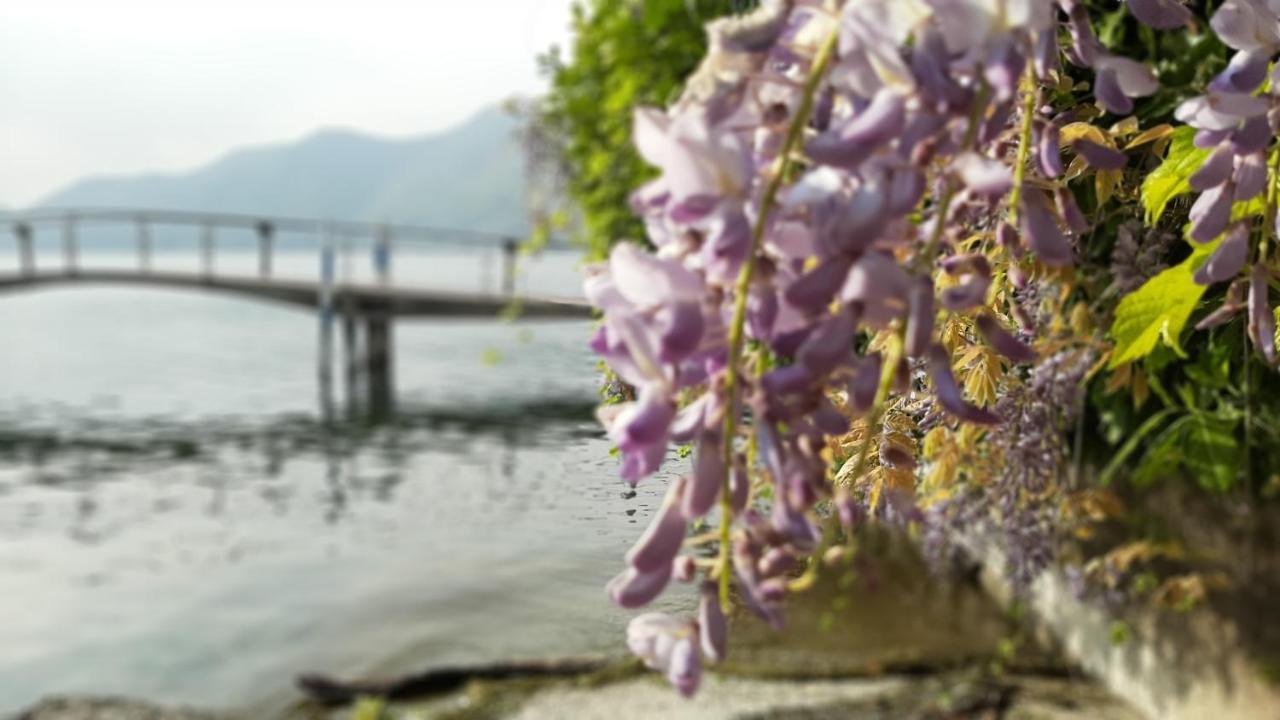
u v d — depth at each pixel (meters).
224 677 10.03
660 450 0.64
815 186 0.62
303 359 44.06
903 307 0.63
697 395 0.72
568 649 7.29
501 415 24.53
